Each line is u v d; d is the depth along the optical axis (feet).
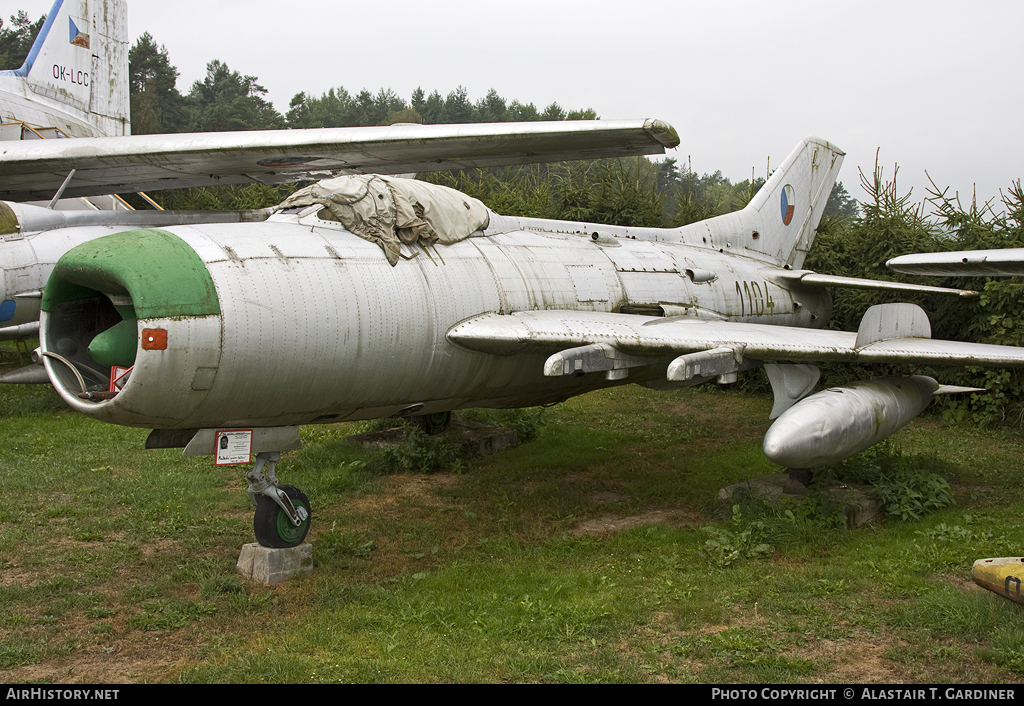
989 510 25.23
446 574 19.38
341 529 23.24
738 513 22.82
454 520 24.45
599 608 17.30
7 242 34.50
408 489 27.91
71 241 35.73
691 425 39.60
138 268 17.17
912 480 25.25
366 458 30.40
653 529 23.00
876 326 25.17
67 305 19.40
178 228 19.40
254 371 18.31
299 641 15.87
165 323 16.98
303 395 19.53
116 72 55.88
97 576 19.26
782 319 35.53
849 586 18.83
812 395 24.13
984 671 14.69
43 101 50.52
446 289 22.06
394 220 21.97
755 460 32.22
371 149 31.53
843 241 47.57
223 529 22.84
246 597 18.08
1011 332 38.47
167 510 24.36
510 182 68.95
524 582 19.06
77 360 19.42
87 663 15.02
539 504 25.99
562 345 22.24
